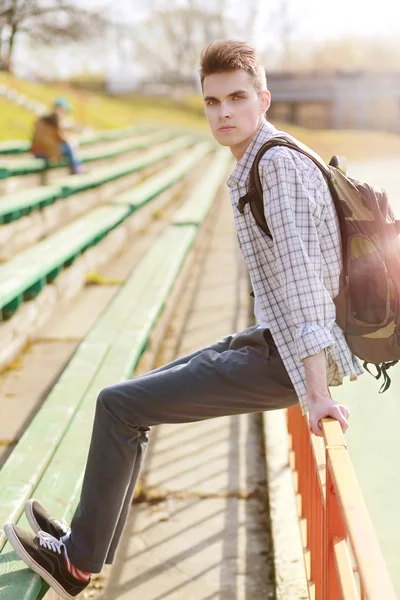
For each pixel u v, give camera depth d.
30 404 5.75
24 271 7.29
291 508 4.31
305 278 2.36
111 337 6.23
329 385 2.66
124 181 19.38
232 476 4.83
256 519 4.34
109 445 2.84
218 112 2.57
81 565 2.96
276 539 4.02
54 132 15.95
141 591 3.73
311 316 2.35
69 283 8.93
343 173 2.64
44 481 3.76
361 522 1.82
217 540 4.15
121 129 36.81
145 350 6.82
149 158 24.11
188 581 3.80
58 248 8.69
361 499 1.92
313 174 2.48
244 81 2.55
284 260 2.39
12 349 6.83
